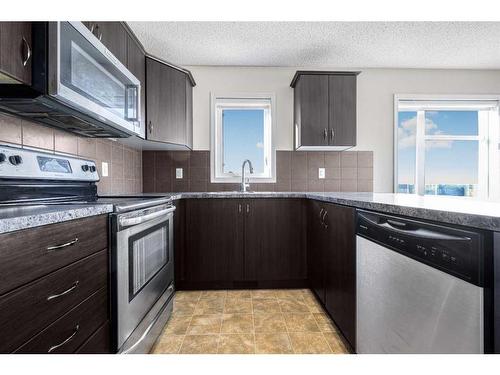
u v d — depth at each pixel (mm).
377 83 3018
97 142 2010
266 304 2053
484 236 635
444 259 735
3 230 611
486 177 3221
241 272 2324
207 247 2312
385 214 1068
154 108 2236
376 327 1104
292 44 2482
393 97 3018
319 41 2438
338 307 1573
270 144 3004
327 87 2643
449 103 3072
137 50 2014
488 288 626
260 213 2334
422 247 824
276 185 2961
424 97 3016
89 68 1256
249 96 2926
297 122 2770
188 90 2662
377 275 1096
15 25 906
